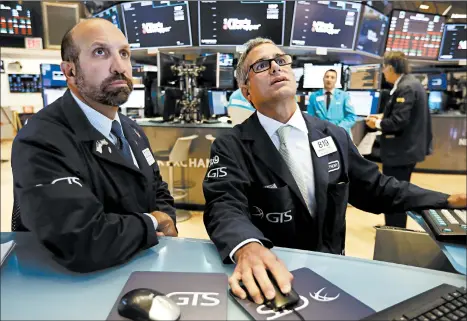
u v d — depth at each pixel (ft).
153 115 14.21
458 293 2.42
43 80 11.80
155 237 3.08
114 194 3.51
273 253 2.85
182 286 2.54
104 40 3.45
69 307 2.29
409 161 9.80
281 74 3.96
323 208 3.97
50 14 17.97
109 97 3.52
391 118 9.57
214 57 12.60
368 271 2.78
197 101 12.69
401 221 9.73
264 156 3.93
